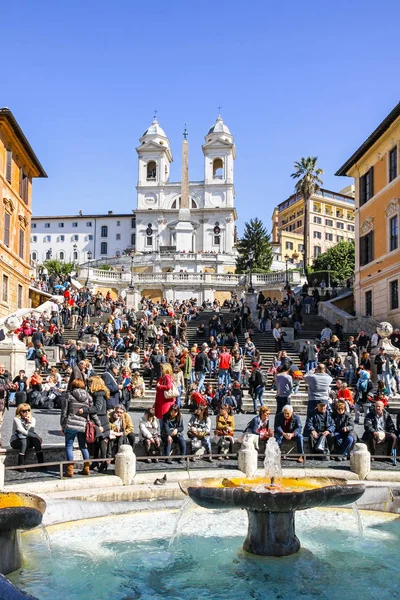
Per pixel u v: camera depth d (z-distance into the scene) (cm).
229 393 1944
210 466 1289
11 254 3288
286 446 1394
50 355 2678
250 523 898
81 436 1179
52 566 823
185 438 1552
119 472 1146
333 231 11438
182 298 5669
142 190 10006
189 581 777
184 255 7444
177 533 955
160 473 1180
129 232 10631
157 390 1355
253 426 1399
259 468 1296
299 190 6450
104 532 964
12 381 2066
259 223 7762
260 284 5725
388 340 2295
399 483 1192
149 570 816
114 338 2853
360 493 857
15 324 2359
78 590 749
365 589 759
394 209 2948
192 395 1677
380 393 1498
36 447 1230
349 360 2194
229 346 2808
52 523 975
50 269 8750
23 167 3584
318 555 877
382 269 3070
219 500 836
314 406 1431
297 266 8162
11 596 454
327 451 1373
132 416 1869
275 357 2452
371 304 3269
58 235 10788
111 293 5706
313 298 4022
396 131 2909
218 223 9812
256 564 838
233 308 3997
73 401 1165
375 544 927
